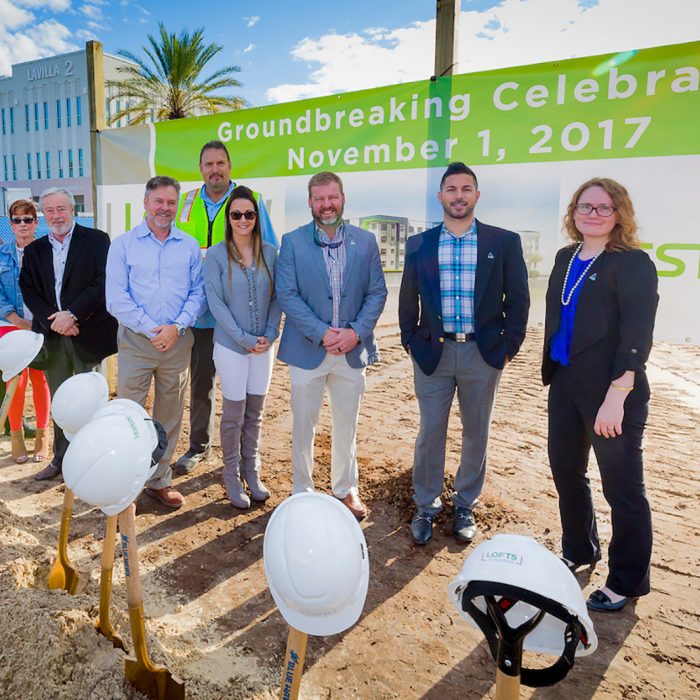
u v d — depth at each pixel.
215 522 3.25
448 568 2.84
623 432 2.36
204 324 3.88
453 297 2.95
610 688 2.08
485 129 3.60
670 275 3.24
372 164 4.02
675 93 3.10
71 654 1.86
